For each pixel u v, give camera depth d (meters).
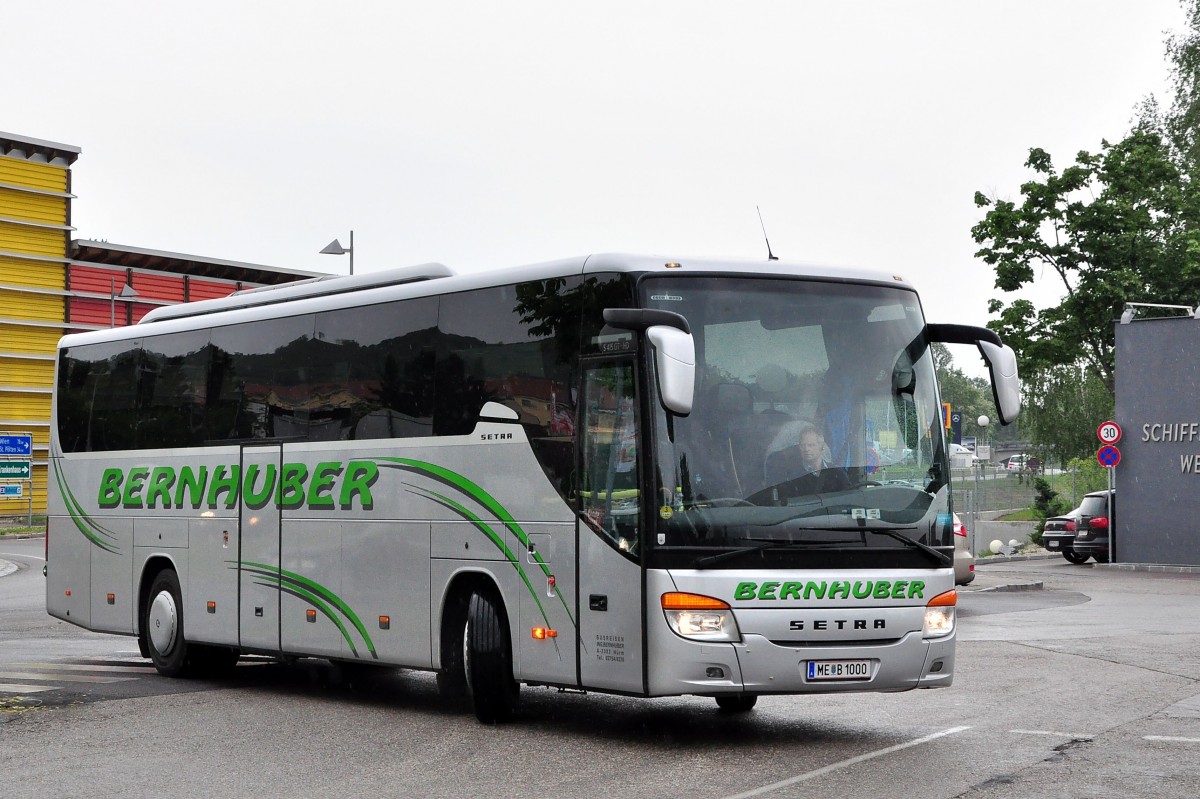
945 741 10.07
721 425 9.96
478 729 11.14
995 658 15.25
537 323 10.92
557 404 10.67
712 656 9.62
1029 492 56.97
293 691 13.94
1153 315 46.31
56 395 17.06
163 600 15.01
